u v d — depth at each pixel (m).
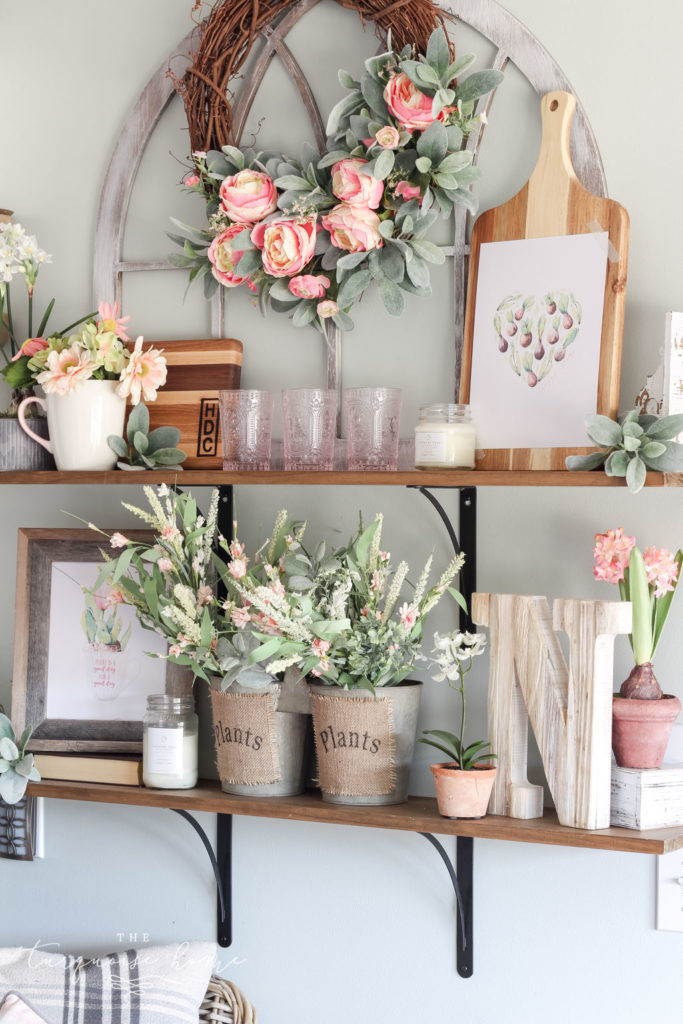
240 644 1.66
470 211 1.72
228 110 1.84
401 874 1.79
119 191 1.98
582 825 1.50
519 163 1.73
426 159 1.67
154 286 1.97
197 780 1.85
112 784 1.83
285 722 1.70
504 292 1.69
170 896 1.95
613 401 1.58
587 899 1.67
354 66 1.82
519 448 1.65
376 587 1.64
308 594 1.63
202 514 1.93
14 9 2.08
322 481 1.63
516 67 1.73
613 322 1.59
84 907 2.01
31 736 1.93
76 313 2.03
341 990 1.83
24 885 2.05
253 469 1.73
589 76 1.69
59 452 1.83
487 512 1.76
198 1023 1.78
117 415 1.84
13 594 2.06
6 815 2.04
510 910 1.72
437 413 1.63
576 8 1.70
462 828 1.54
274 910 1.87
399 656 1.63
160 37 1.97
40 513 2.04
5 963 1.84
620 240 1.59
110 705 1.91
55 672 1.95
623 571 1.57
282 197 1.76
